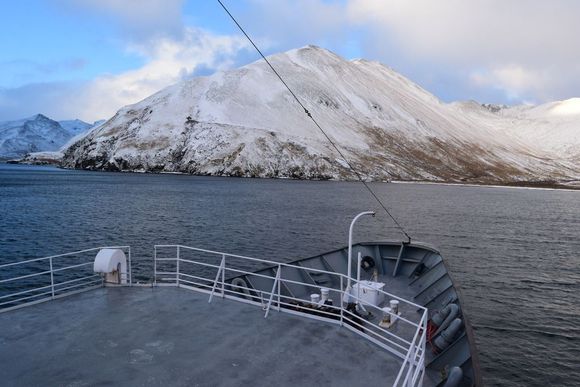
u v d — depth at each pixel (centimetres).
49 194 10231
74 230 5462
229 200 10088
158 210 7806
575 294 3594
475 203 11869
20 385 841
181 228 5919
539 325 2869
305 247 4994
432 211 9319
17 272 3519
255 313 1227
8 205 7888
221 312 1228
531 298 3466
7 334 1064
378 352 1012
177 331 1095
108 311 1222
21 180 15412
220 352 988
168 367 916
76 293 1361
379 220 7506
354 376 905
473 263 4634
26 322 1138
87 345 1011
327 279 1903
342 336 1091
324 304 1347
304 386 861
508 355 2416
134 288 1423
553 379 2169
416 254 2169
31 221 6069
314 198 11369
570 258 4950
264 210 8319
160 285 1438
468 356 1067
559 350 2492
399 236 6003
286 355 984
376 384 879
